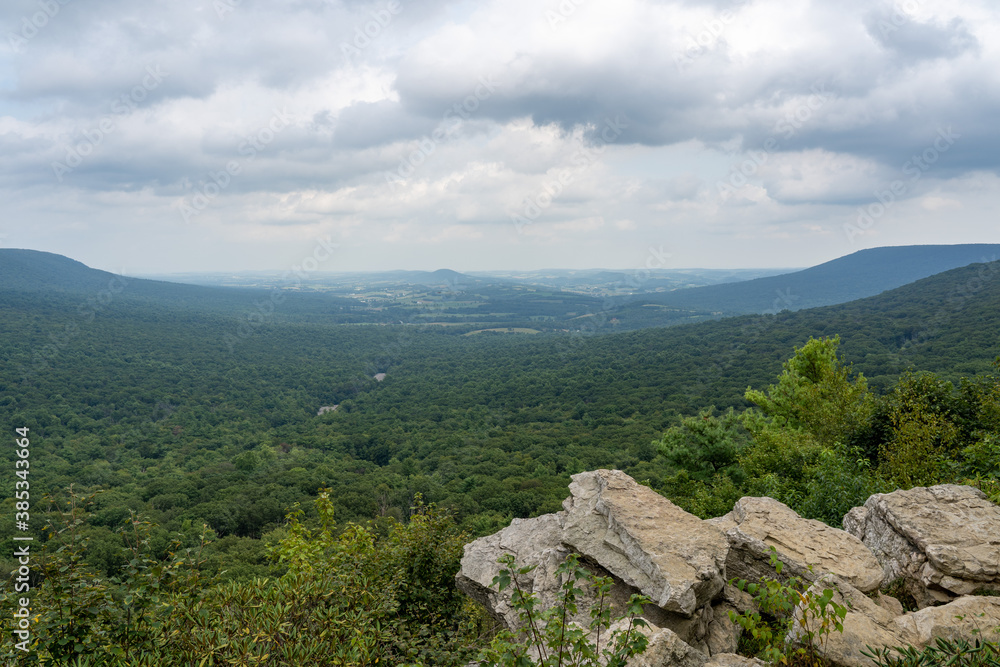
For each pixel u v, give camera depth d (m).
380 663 4.62
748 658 4.19
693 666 3.98
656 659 3.82
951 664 3.46
